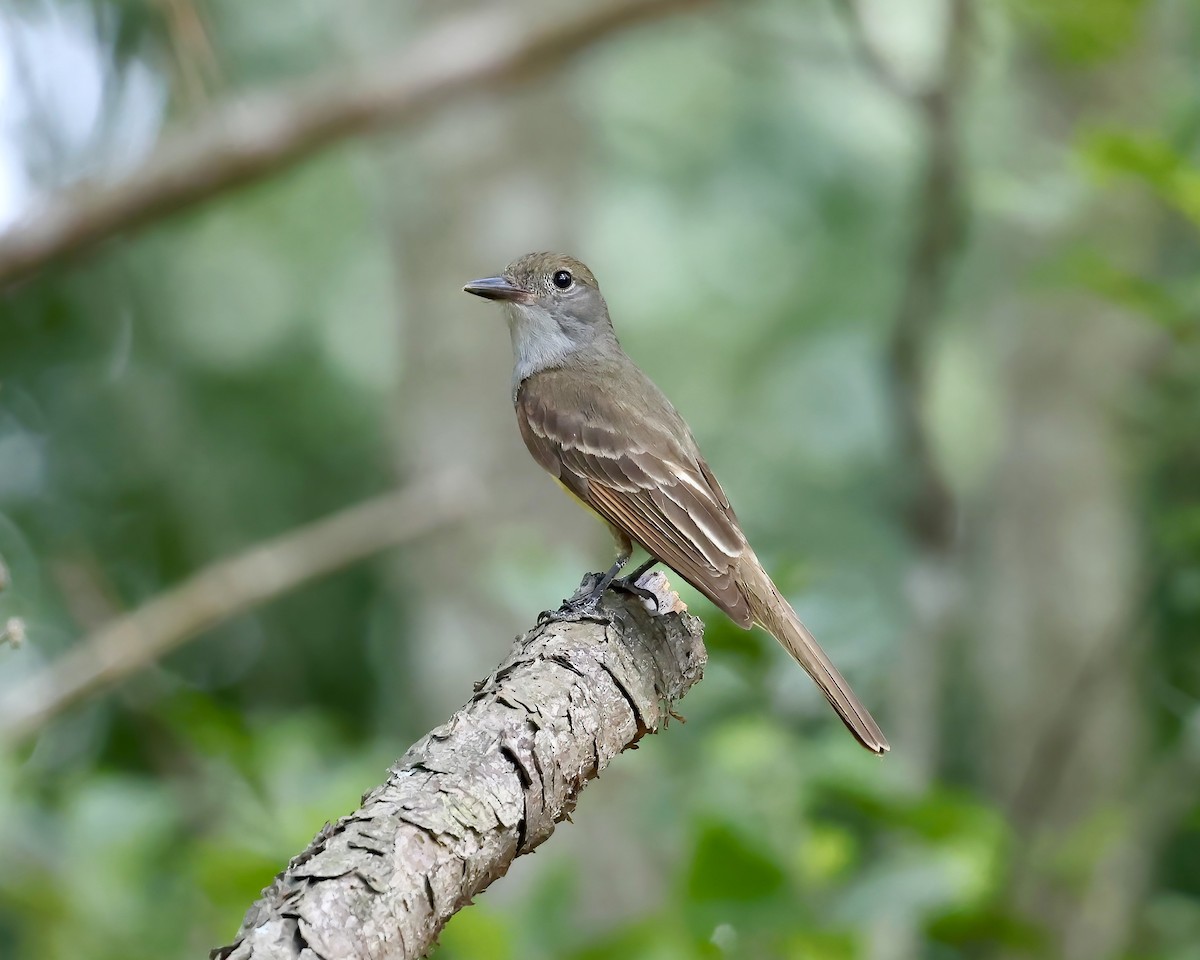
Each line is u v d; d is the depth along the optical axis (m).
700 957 7.77
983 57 12.26
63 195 10.89
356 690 16.94
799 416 16.02
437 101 11.58
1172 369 11.54
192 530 15.67
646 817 9.29
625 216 16.14
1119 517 13.28
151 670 12.02
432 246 13.41
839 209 16.16
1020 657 13.26
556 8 11.75
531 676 5.34
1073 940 10.53
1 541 15.33
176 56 12.95
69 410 15.73
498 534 12.78
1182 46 13.13
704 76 16.31
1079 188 10.95
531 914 8.33
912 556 11.81
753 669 8.69
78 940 9.17
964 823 8.35
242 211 15.85
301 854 4.38
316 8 15.33
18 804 9.73
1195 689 11.18
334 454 15.91
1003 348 14.01
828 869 8.16
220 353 15.73
